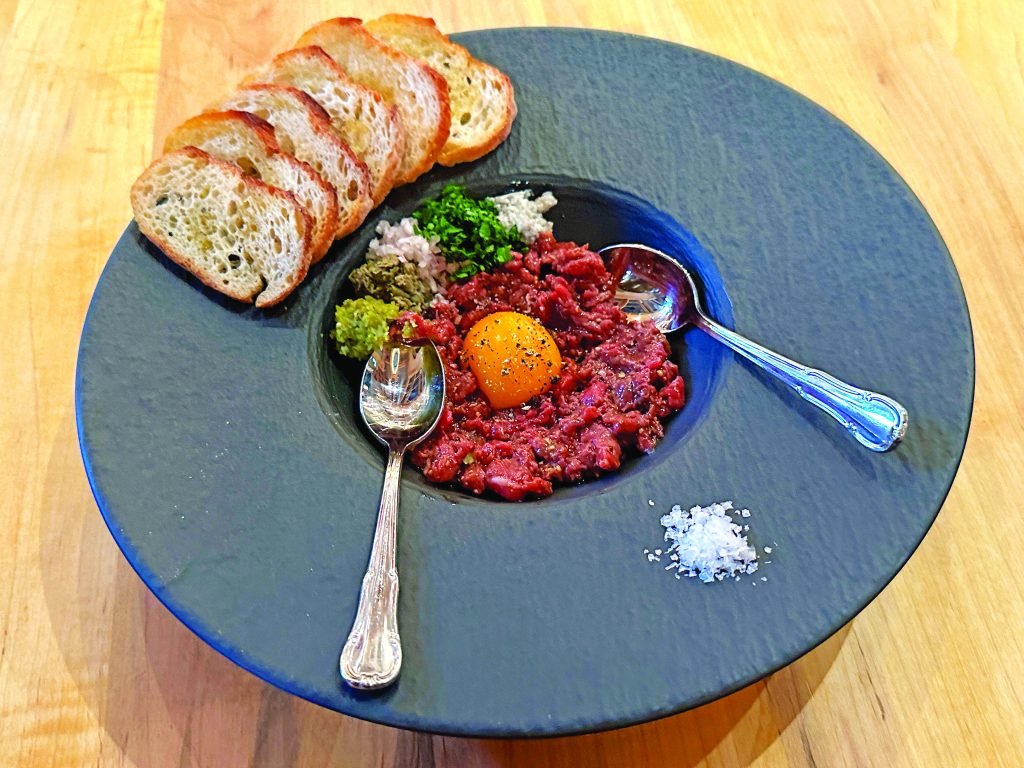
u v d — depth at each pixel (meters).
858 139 0.37
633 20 0.47
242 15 0.47
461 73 0.39
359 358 0.35
